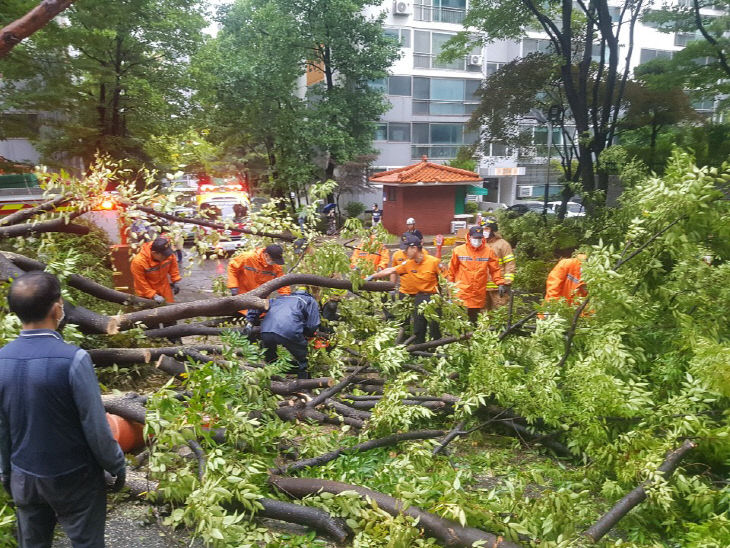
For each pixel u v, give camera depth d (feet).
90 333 16.42
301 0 93.30
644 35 127.03
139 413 12.46
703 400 14.15
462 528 10.98
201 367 12.12
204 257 20.03
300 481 12.48
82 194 17.76
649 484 11.84
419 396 17.56
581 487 14.42
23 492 8.23
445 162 131.13
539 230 61.52
